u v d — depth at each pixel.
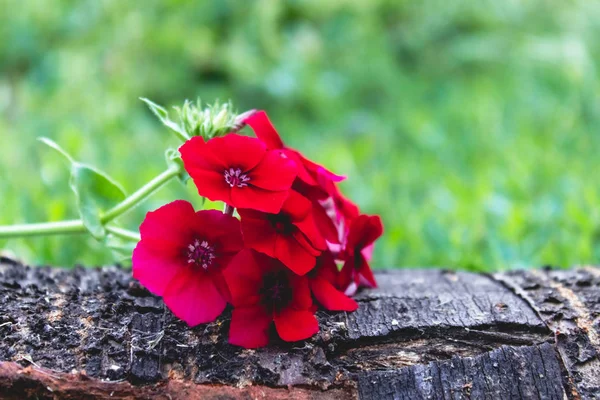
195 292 0.44
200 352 0.44
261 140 0.45
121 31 0.90
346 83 0.93
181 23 0.92
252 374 0.44
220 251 0.44
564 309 0.46
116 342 0.44
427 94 0.91
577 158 0.67
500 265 0.54
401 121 0.83
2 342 0.44
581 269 0.49
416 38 1.01
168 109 0.83
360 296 0.47
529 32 0.97
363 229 0.46
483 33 1.00
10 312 0.45
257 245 0.44
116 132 0.74
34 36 0.93
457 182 0.62
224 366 0.44
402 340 0.45
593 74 0.83
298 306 0.44
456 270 0.50
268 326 0.44
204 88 0.90
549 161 0.65
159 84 0.88
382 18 1.05
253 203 0.43
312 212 0.45
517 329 0.45
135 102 0.86
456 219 0.59
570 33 0.94
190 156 0.44
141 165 0.66
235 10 0.95
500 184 0.61
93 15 0.93
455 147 0.73
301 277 0.44
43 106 0.79
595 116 0.78
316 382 0.44
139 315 0.45
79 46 0.90
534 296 0.47
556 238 0.56
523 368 0.44
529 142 0.70
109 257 0.56
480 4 1.02
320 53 0.95
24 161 0.67
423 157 0.73
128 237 0.47
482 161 0.69
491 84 0.88
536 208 0.59
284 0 1.00
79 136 0.64
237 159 0.44
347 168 0.69
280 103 0.90
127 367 0.44
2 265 0.48
